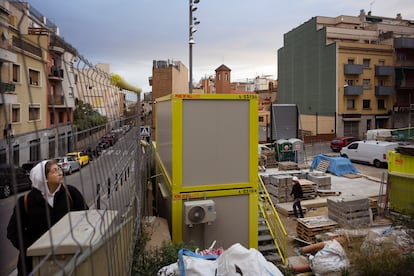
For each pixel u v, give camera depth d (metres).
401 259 6.90
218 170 5.89
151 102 13.52
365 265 6.72
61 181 2.65
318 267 6.96
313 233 10.02
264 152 24.42
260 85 79.12
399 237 8.12
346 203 10.65
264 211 9.23
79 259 1.81
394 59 43.91
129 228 3.59
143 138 9.41
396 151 12.19
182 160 5.75
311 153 32.91
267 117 51.53
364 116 43.03
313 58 45.97
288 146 25.12
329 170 21.36
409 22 56.44
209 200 5.69
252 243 6.01
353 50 42.31
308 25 46.94
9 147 1.23
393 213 11.88
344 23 47.06
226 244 5.91
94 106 2.40
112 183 2.95
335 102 42.03
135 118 5.37
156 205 8.85
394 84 44.16
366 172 22.23
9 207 2.73
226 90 48.12
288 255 9.06
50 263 1.89
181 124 5.70
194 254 3.74
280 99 54.88
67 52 1.64
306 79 47.53
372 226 10.46
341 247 7.31
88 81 2.21
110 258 2.43
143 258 4.25
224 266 3.32
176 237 5.71
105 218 2.41
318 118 44.69
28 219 2.64
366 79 43.16
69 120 1.71
